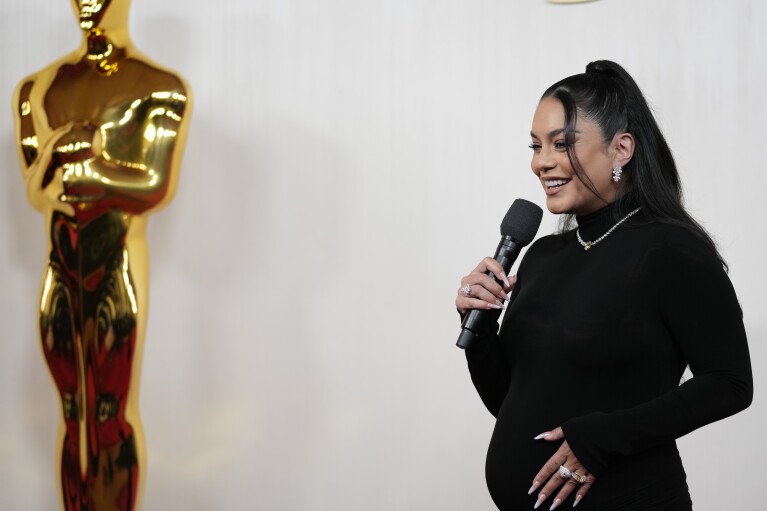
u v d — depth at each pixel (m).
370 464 8.52
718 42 7.90
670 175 4.46
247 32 8.62
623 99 4.38
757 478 7.86
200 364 8.74
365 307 8.52
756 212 7.84
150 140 6.96
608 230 4.36
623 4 8.04
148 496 8.80
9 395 8.93
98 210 6.96
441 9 8.37
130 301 6.99
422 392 8.45
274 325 8.66
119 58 7.14
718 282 4.03
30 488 8.95
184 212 8.72
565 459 4.06
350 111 8.52
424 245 8.42
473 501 8.38
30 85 7.18
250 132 8.64
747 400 3.96
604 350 4.10
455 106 8.36
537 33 8.22
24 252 8.88
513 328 4.51
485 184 8.32
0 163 8.87
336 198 8.55
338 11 8.52
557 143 4.35
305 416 8.62
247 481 8.70
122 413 7.04
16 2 8.84
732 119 7.88
